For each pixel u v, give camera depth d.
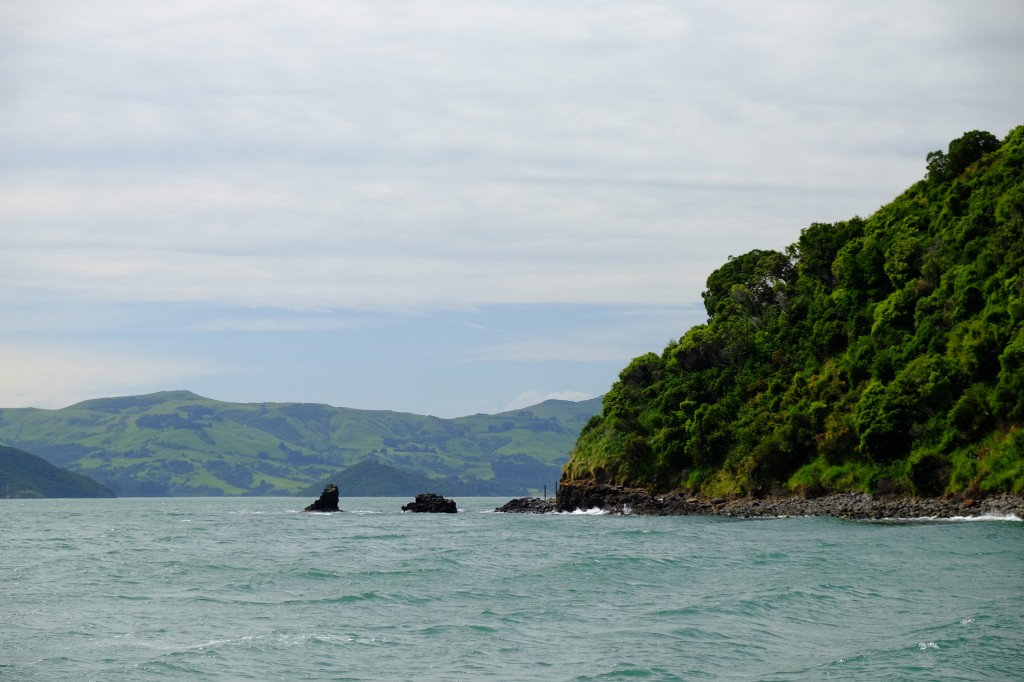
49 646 34.81
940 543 65.12
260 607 42.75
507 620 39.31
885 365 123.44
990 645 32.62
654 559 58.66
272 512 194.00
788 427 129.00
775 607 40.94
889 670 29.98
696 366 159.38
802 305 155.38
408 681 29.89
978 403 104.88
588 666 31.42
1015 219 119.06
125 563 60.53
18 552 70.25
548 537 83.75
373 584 49.53
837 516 108.38
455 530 99.56
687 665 31.33
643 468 151.62
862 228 158.88
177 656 33.12
